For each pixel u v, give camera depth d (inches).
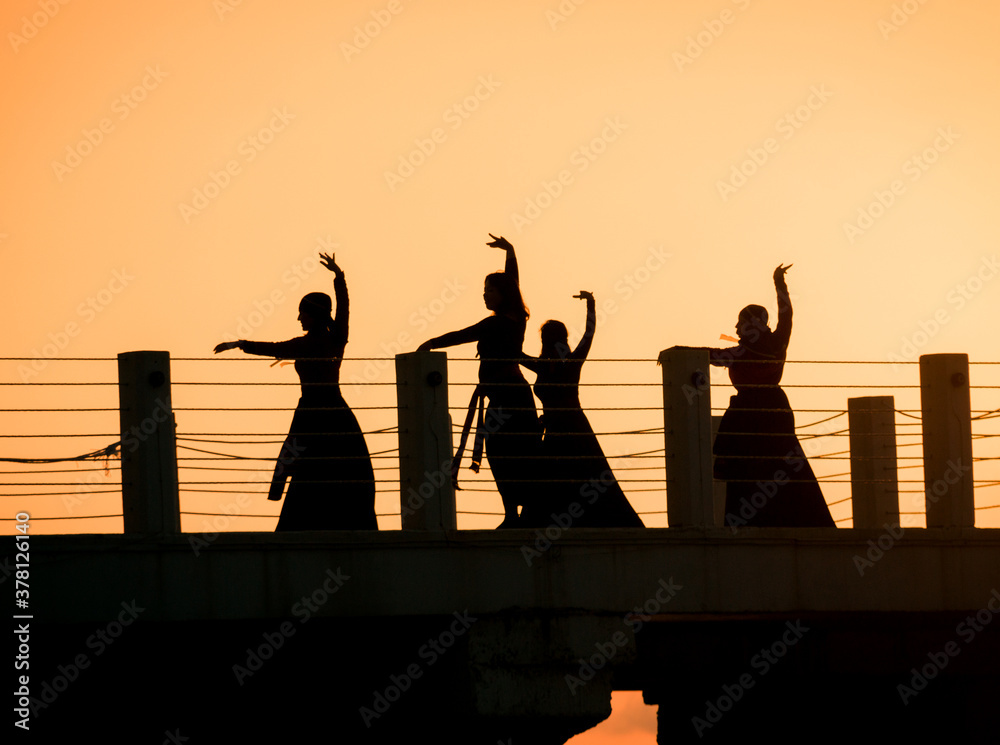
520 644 1101.7
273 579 1042.1
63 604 986.7
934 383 1251.8
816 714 1475.1
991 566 1233.4
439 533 1091.3
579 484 1251.8
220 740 1157.1
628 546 1138.7
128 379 1041.5
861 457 1419.8
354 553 1066.1
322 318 1262.3
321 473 1217.4
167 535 1024.2
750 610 1159.0
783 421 1343.5
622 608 1128.8
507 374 1255.5
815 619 1291.8
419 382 1117.1
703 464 1173.1
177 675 1144.8
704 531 1158.3
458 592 1090.7
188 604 1017.5
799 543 1181.1
